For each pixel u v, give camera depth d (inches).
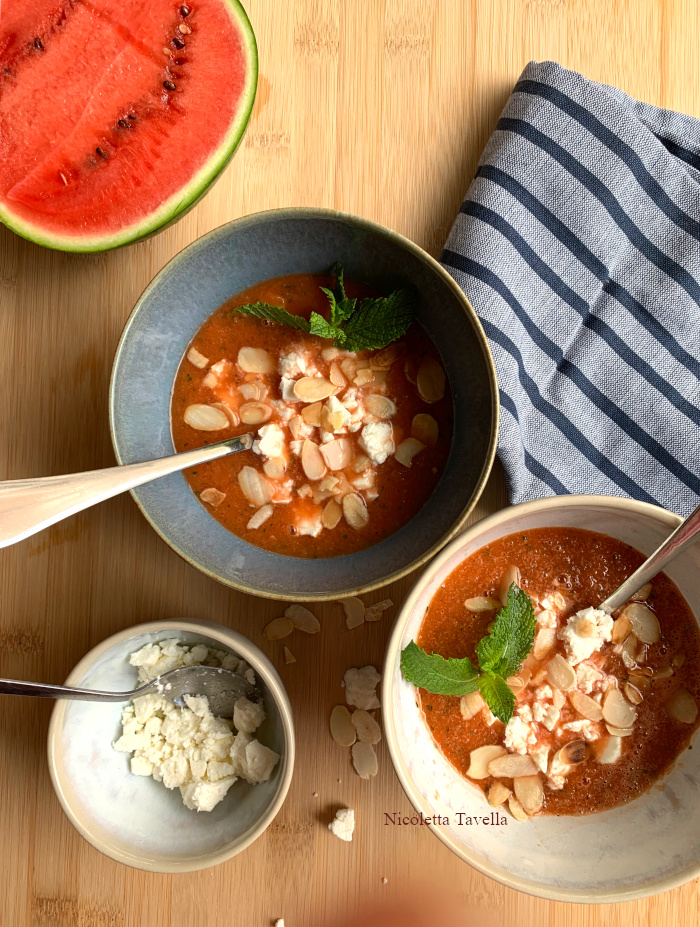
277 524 14.2
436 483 14.2
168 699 14.8
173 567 15.6
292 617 15.5
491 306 14.5
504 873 13.1
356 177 15.6
